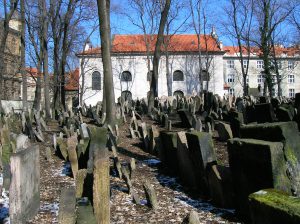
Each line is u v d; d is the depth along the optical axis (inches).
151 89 798.5
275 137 230.2
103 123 584.7
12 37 1713.8
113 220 235.6
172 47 2133.4
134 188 303.9
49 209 251.3
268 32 1449.3
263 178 218.4
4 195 270.1
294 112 400.5
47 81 889.5
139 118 708.0
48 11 1000.9
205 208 258.1
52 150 452.1
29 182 226.4
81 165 343.3
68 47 1089.4
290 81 2775.6
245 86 1445.6
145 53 2146.9
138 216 242.8
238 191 241.0
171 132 362.6
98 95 2118.6
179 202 272.4
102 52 569.9
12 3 829.8
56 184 314.2
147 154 428.8
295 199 154.6
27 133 516.1
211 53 2142.0
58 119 758.5
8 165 285.3
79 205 207.9
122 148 458.3
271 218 154.4
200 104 743.7
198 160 289.4
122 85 2153.1
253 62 2839.6
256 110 422.3
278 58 2342.5
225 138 436.8
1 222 220.1
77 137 430.9
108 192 209.5
